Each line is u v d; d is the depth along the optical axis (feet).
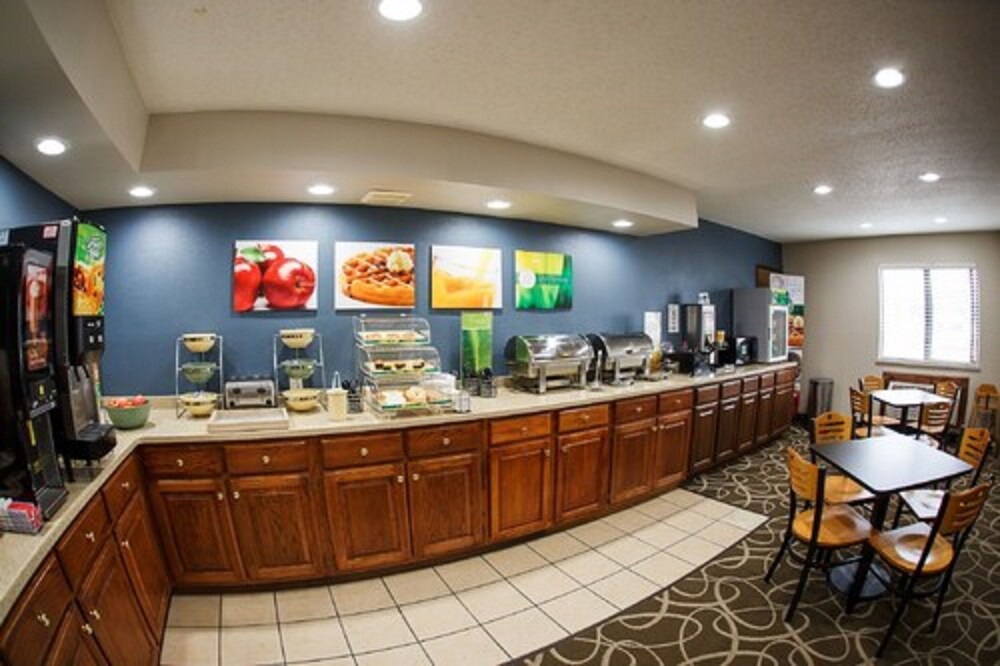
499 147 9.29
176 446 7.74
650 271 15.78
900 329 20.68
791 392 18.52
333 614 7.82
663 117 8.34
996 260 18.54
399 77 6.88
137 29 5.62
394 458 8.61
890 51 6.18
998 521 11.34
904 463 8.67
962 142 9.28
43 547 4.22
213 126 7.68
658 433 12.30
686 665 6.75
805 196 13.67
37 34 4.05
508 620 7.72
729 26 5.67
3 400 4.66
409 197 9.94
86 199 8.78
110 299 9.39
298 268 10.16
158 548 7.71
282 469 8.05
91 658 4.82
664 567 9.26
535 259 12.75
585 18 5.52
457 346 11.72
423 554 8.95
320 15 5.40
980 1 5.16
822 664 6.77
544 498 10.16
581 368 11.94
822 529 8.07
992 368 18.67
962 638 7.31
